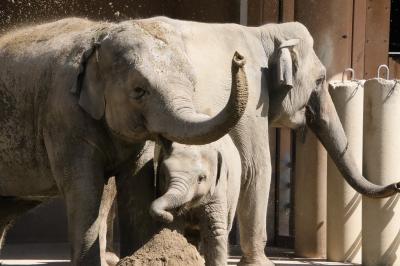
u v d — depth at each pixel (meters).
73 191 11.02
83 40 11.22
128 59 10.63
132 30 10.80
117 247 16.75
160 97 10.44
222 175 11.33
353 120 15.76
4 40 12.05
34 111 11.36
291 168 17.58
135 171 11.39
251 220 14.25
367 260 15.19
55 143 11.10
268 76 14.62
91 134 10.99
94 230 11.06
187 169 10.92
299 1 16.59
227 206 11.62
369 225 15.16
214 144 11.28
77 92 10.98
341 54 16.64
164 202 10.65
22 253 16.03
